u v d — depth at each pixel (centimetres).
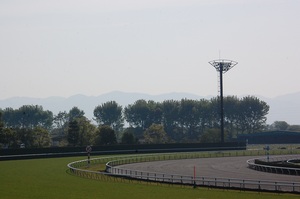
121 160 10262
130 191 5622
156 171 8388
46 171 8231
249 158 11919
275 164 8369
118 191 5612
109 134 16062
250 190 5741
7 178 7088
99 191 5603
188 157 12162
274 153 13725
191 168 9025
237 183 5903
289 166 8050
